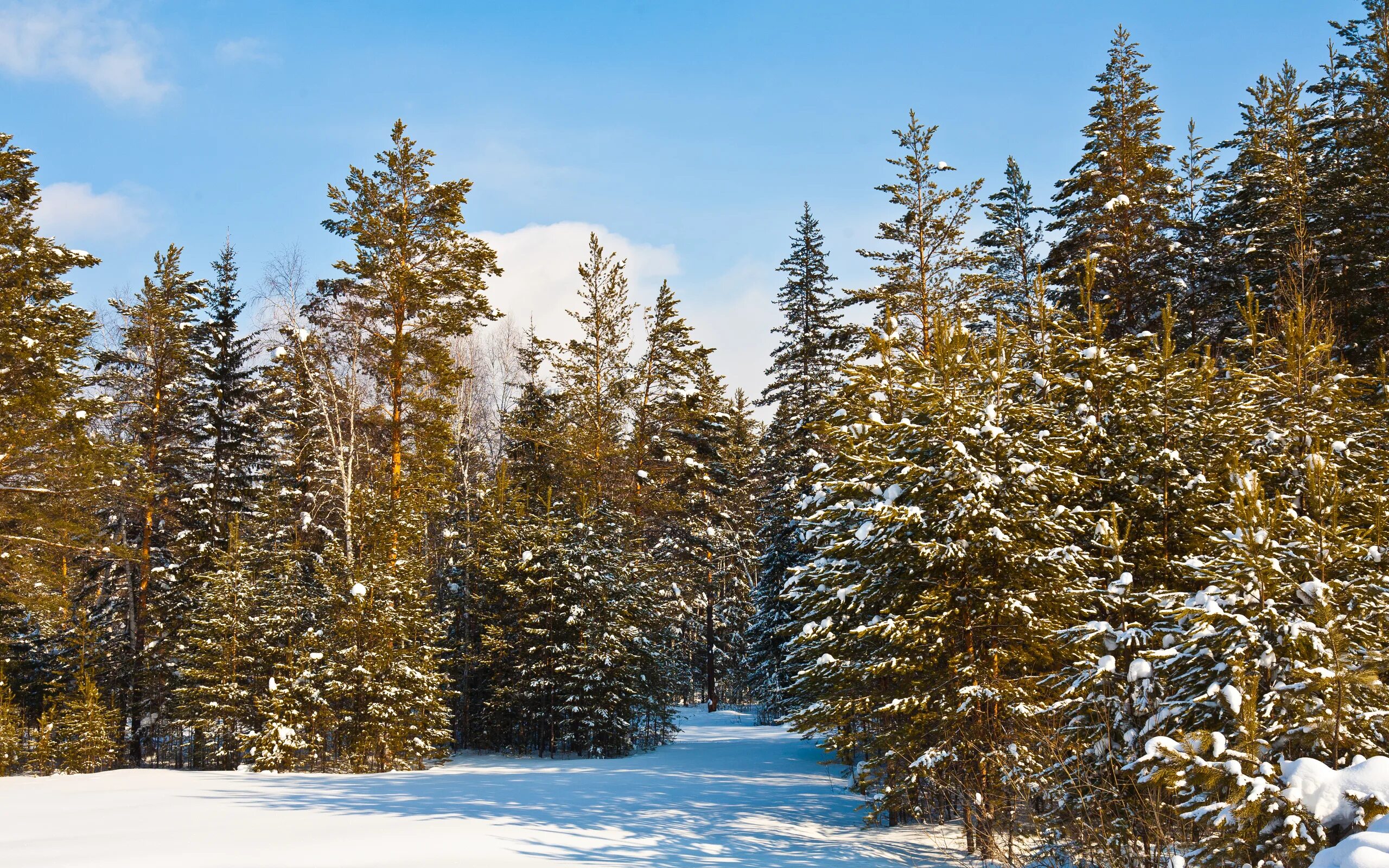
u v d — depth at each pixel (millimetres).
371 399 29094
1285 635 6117
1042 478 10672
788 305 34406
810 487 13602
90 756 22188
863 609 11602
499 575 26516
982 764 9703
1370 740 5867
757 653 33375
